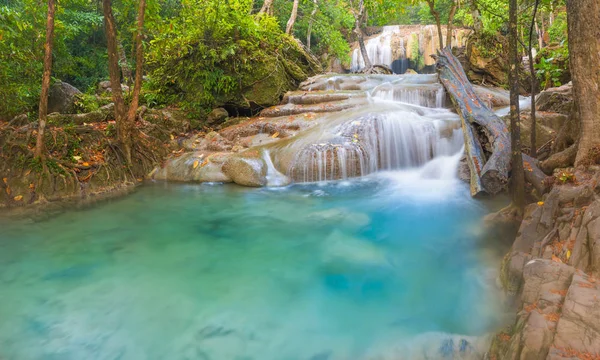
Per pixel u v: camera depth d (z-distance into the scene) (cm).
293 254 423
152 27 705
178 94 1005
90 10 1348
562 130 504
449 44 1202
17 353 265
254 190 654
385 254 418
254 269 390
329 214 540
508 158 531
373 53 2198
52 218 537
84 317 307
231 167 698
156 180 730
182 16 959
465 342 262
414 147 727
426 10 2223
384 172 723
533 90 514
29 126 655
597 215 273
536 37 1500
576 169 405
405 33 2208
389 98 934
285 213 550
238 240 463
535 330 207
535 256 301
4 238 467
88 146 698
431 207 542
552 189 384
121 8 1112
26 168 602
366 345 272
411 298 332
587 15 383
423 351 260
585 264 258
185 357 263
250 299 335
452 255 404
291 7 1986
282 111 908
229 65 957
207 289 351
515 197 429
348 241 454
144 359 261
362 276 372
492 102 883
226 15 933
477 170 553
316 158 680
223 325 298
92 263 403
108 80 1343
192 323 301
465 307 312
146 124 816
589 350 187
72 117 802
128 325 297
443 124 723
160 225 514
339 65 2233
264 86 977
